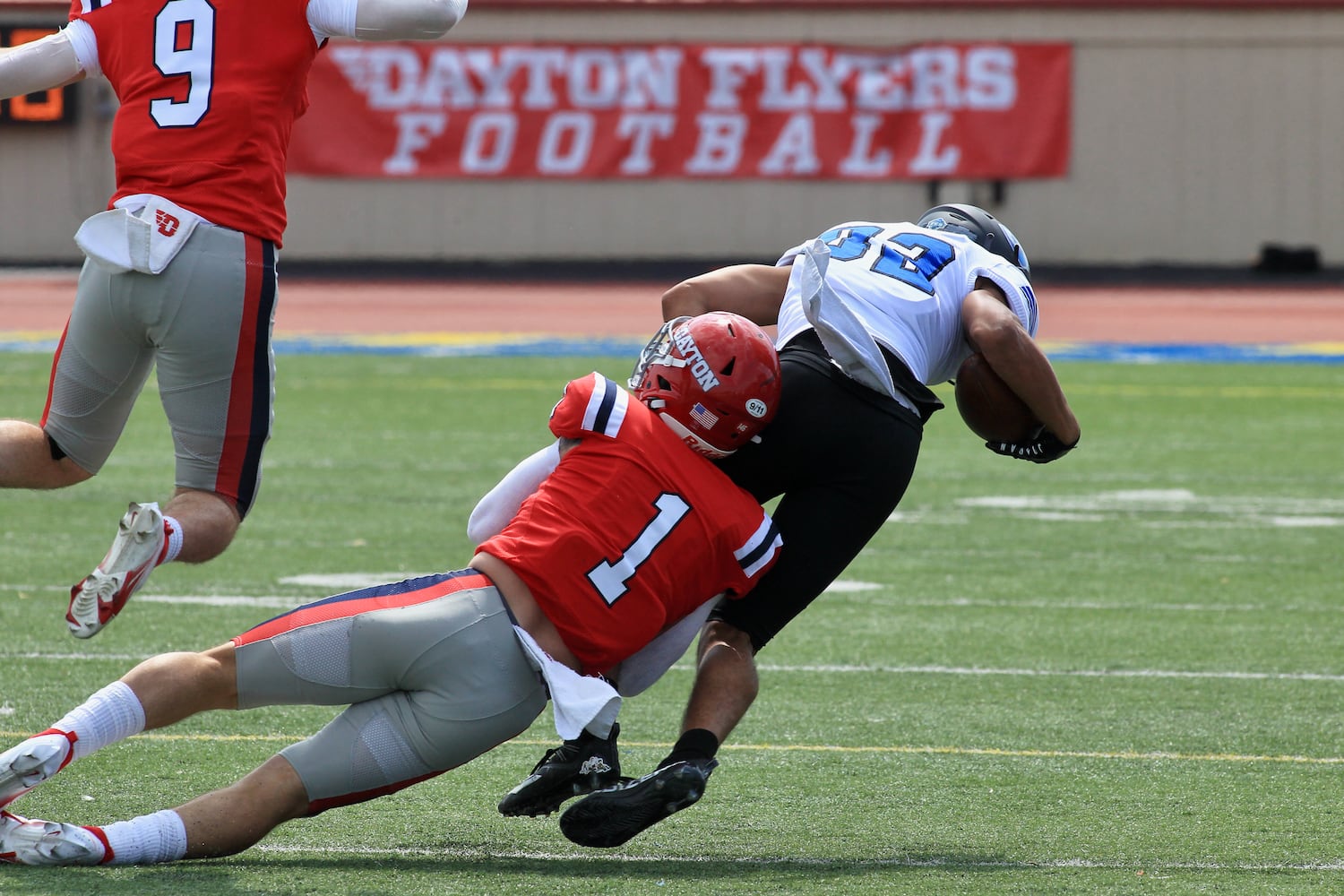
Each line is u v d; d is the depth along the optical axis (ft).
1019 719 55.83
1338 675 62.49
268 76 41.52
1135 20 281.33
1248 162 284.41
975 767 49.83
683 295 45.75
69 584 76.07
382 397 151.12
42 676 59.00
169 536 38.65
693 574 39.01
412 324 219.00
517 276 281.95
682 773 36.96
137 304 40.65
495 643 37.50
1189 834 42.91
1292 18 281.13
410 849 40.98
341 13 41.98
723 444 39.63
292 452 119.96
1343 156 282.97
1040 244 285.23
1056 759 50.85
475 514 41.91
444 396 152.05
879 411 41.88
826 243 45.06
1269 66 282.15
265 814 37.78
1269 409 147.84
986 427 44.52
